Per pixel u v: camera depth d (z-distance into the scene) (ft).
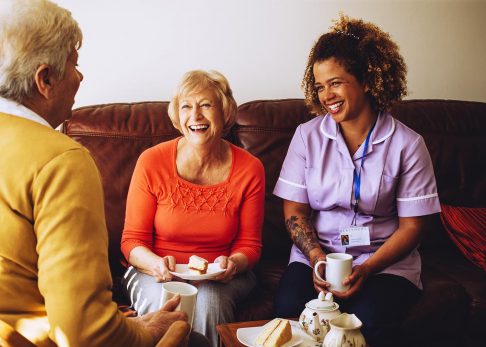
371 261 7.20
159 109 8.79
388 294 7.00
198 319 6.79
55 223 3.58
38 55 3.91
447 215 9.14
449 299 7.47
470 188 9.43
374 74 7.38
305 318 5.91
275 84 10.16
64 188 3.64
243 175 7.66
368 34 7.45
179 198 7.49
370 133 7.63
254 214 7.70
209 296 6.87
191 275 6.72
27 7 3.91
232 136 8.97
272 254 8.83
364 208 7.62
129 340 3.81
